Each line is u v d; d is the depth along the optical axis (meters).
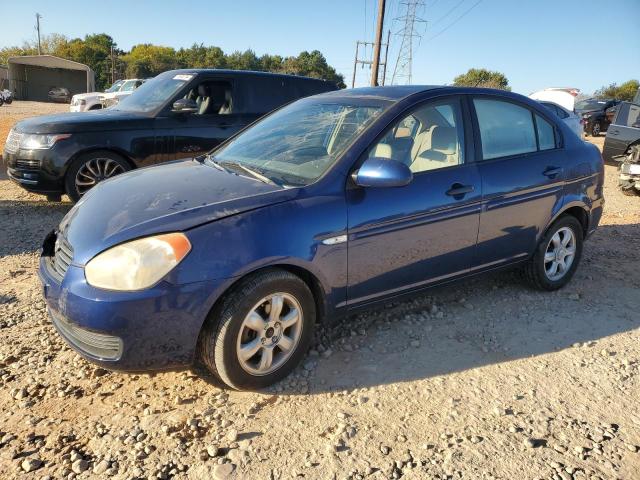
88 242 2.73
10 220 6.39
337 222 3.05
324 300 3.13
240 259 2.73
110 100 23.59
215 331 2.78
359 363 3.31
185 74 7.33
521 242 4.09
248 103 7.47
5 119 23.00
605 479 2.39
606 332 3.80
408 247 3.40
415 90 3.77
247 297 2.77
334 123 3.62
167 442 2.57
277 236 2.85
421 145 3.57
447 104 3.78
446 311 4.07
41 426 2.68
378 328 3.76
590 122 22.80
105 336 2.61
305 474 2.39
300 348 3.10
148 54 104.56
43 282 2.92
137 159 6.79
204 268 2.65
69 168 6.50
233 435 2.59
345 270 3.15
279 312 2.95
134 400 2.91
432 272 3.61
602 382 3.17
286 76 7.87
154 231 2.65
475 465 2.46
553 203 4.20
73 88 59.75
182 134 7.00
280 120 4.09
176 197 3.01
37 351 3.37
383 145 3.37
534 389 3.08
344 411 2.83
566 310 4.14
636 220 7.18
